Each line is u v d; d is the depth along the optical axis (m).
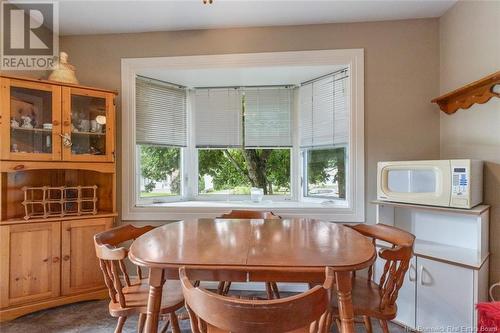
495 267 1.83
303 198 2.95
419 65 2.37
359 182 2.40
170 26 2.49
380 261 1.95
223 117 3.00
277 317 0.82
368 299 1.46
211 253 1.26
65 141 2.16
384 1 2.14
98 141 2.37
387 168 2.04
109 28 2.51
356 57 2.41
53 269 2.12
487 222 1.83
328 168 2.79
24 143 2.06
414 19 2.37
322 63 2.46
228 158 3.08
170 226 1.79
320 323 1.05
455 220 1.98
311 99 2.85
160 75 2.71
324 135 2.74
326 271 1.02
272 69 2.56
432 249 1.89
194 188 3.07
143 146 2.82
